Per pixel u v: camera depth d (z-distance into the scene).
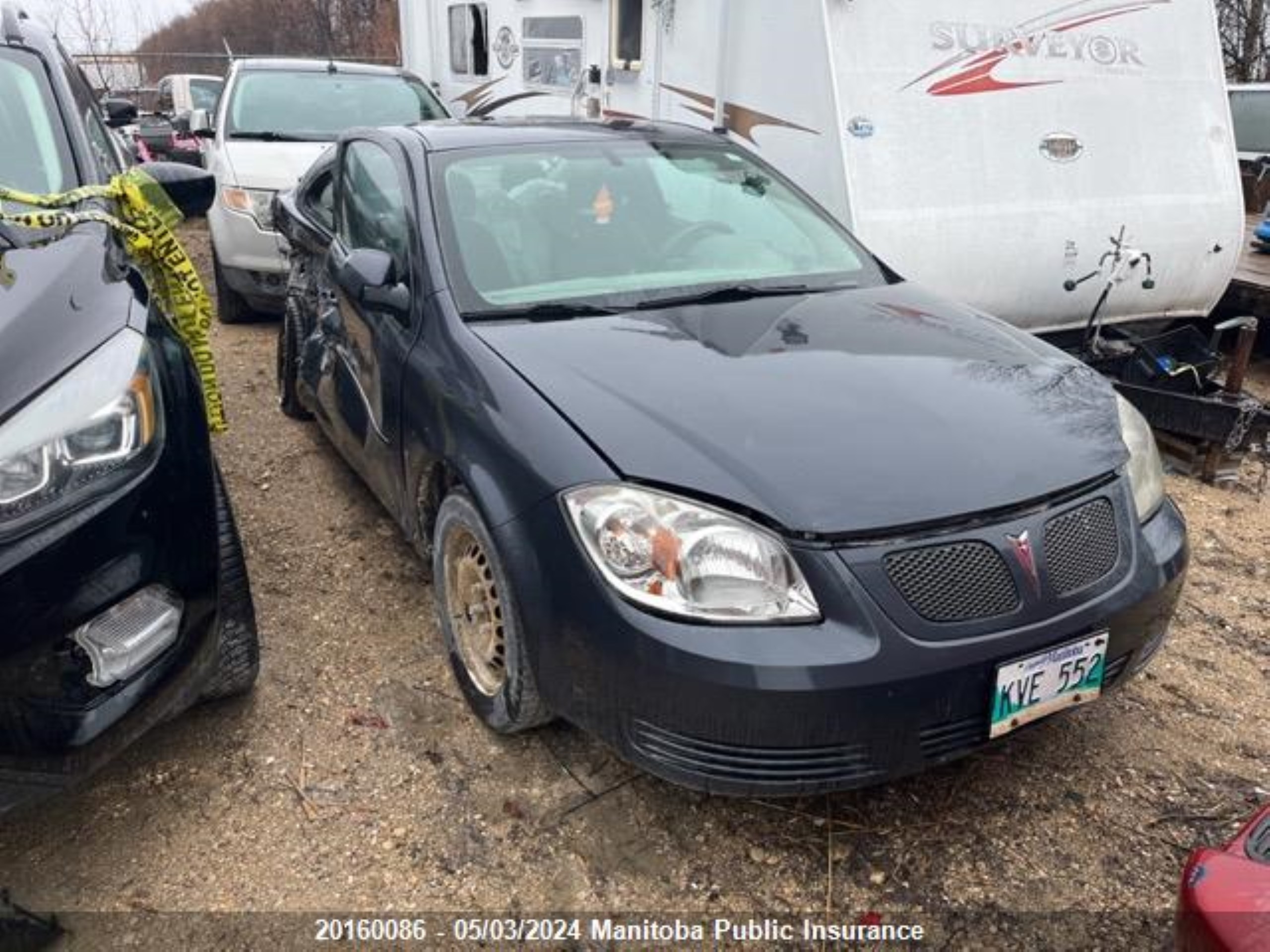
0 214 2.73
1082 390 2.84
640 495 2.30
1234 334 6.86
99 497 2.17
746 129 5.23
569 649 2.38
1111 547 2.50
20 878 2.44
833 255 3.68
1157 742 2.93
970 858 2.51
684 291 3.28
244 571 2.77
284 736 2.89
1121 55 5.44
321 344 4.14
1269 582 3.95
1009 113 5.14
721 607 2.21
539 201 3.49
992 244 5.12
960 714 2.28
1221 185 5.76
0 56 3.46
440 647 3.30
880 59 4.85
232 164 6.62
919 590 2.25
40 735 2.11
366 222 3.85
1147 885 2.44
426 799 2.67
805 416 2.51
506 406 2.62
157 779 2.74
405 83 7.96
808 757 2.21
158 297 3.06
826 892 2.42
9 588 2.04
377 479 3.56
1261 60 17.03
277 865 2.48
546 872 2.46
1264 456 5.23
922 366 2.82
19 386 2.14
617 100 6.11
